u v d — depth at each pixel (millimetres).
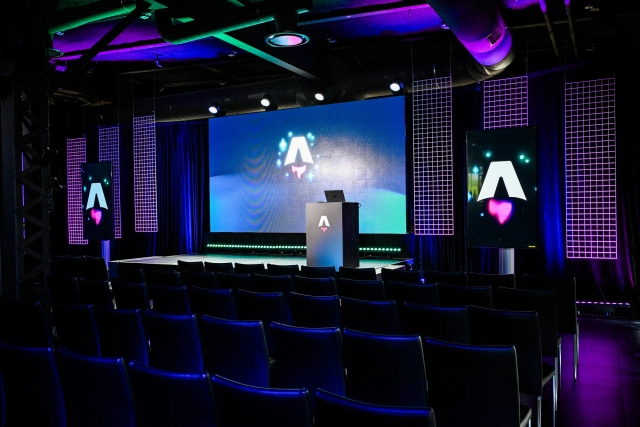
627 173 7844
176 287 4422
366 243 9586
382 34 8094
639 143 7719
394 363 2586
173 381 1974
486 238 6113
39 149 5980
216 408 1974
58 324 3762
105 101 10836
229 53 8875
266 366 2971
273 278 4879
